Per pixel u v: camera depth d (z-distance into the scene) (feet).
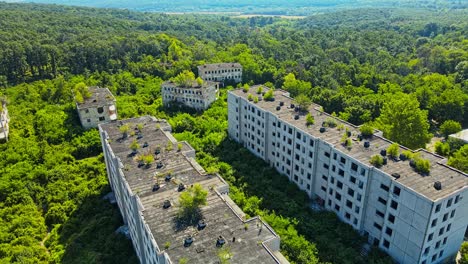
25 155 409.90
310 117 345.10
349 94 556.92
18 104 560.61
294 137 343.05
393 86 574.56
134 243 269.85
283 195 336.49
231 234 200.44
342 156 287.89
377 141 303.89
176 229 204.23
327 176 312.91
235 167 389.19
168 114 550.36
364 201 275.18
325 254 265.54
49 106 546.67
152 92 641.40
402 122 361.30
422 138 360.69
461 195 236.63
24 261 265.95
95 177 384.68
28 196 349.41
